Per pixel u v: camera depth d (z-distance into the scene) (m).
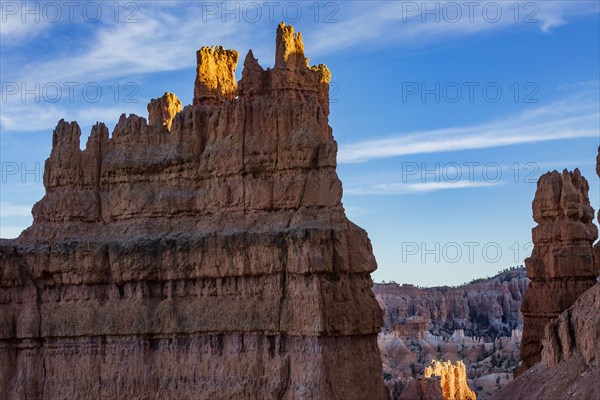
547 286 74.12
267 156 57.88
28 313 61.41
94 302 60.69
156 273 59.56
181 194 60.41
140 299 59.50
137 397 58.31
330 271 54.25
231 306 56.88
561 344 60.47
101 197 63.06
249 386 55.16
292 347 54.59
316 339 53.22
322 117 58.94
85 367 60.19
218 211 58.94
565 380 56.84
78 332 60.53
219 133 60.00
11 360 61.88
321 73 64.44
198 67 65.12
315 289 53.47
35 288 62.34
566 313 60.78
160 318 58.78
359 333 55.12
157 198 61.03
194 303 58.25
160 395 57.84
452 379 104.50
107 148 63.75
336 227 55.22
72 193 63.22
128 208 61.56
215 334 57.38
